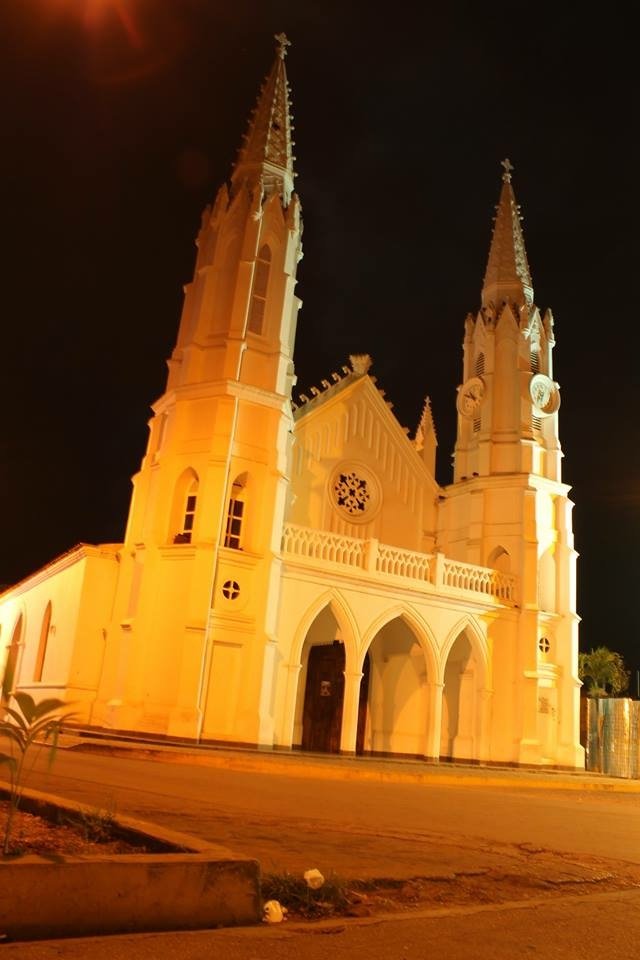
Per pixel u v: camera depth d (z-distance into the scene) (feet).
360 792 57.16
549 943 19.76
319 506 116.26
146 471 102.89
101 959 15.57
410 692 113.91
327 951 17.57
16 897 16.67
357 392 124.57
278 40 125.29
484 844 34.94
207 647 89.66
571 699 116.16
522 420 124.98
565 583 121.29
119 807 34.99
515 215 142.92
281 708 94.99
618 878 30.30
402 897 23.93
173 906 18.63
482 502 121.90
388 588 105.70
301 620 98.48
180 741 85.15
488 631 114.11
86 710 97.30
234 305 101.91
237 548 95.09
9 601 151.84
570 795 78.13
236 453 97.04
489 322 132.77
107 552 104.12
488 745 110.22
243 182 111.86
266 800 44.73
